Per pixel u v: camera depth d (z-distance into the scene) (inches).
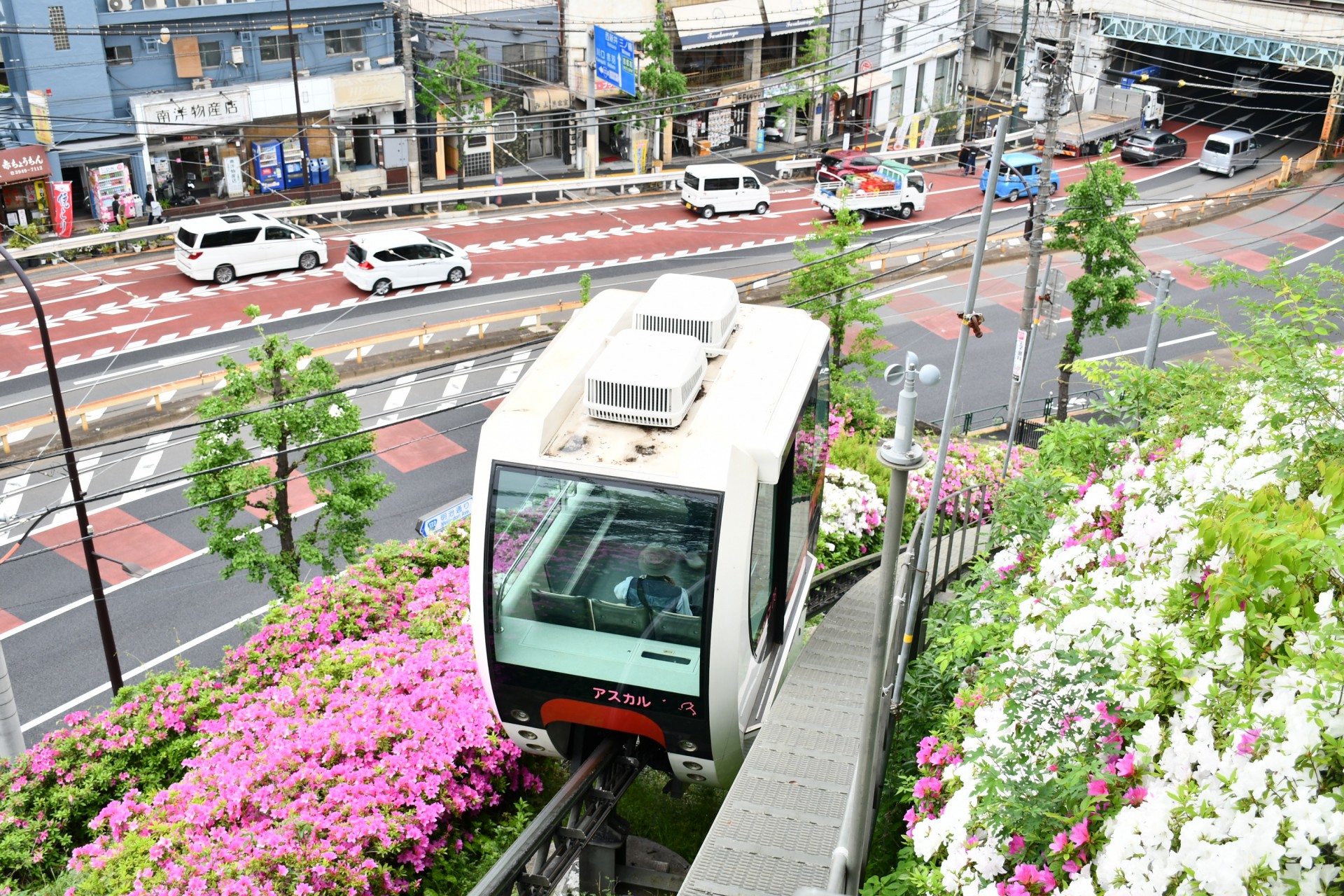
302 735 359.3
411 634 455.5
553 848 318.7
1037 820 195.2
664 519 289.9
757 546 307.7
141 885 315.0
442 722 364.8
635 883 337.4
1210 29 1758.1
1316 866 149.5
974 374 1194.6
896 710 284.8
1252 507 194.5
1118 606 217.3
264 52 1466.5
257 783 344.8
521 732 326.6
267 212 1402.6
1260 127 2066.9
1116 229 967.6
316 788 341.1
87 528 626.5
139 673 701.3
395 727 358.6
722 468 287.7
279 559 683.4
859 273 928.9
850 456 677.3
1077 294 989.2
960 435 1021.8
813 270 912.9
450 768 351.3
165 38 1354.6
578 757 333.1
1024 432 1039.6
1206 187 1760.6
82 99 1323.8
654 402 307.0
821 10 1802.4
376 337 1091.9
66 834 420.8
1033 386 1177.4
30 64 1278.3
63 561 803.4
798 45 1883.6
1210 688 173.0
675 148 1852.9
